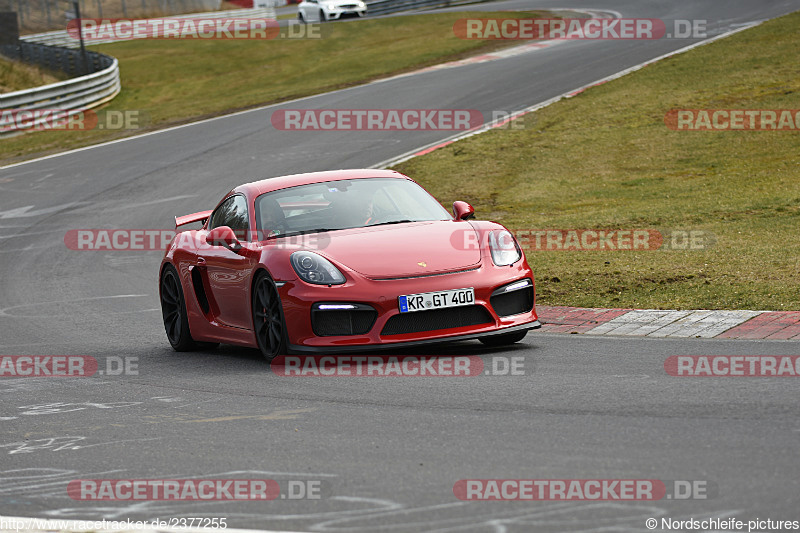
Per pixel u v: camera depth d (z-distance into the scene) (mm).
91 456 16984
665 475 13586
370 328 23031
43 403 22219
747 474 13367
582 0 159250
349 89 102812
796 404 17078
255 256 25188
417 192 28031
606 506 12555
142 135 92062
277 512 13195
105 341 31734
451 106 85750
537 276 35312
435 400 19172
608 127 69938
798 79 75500
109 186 70375
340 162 69750
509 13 150875
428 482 14023
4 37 149000
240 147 80000
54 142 92688
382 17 163375
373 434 16938
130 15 196000
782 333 24000
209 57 144500
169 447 17188
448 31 139875
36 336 33281
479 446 15680
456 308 23438
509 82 92812
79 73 136750
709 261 34188
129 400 21812
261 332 25219
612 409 17547
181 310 29438
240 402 20484
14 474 16141
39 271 48219
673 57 92688
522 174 60875
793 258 33125
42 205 66062
